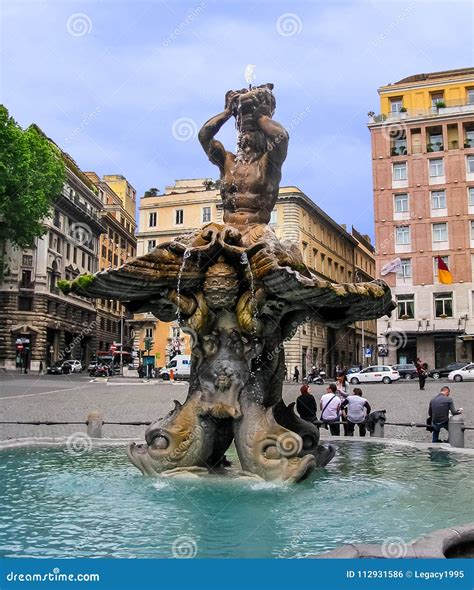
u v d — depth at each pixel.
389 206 51.19
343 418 12.56
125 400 24.75
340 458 9.43
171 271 7.13
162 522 5.34
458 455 9.71
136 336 61.19
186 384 39.81
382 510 5.82
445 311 49.09
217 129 8.39
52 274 57.53
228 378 7.18
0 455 9.58
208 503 5.98
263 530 5.10
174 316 8.14
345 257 74.56
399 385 38.16
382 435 12.38
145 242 63.91
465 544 4.37
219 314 7.39
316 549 4.60
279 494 6.35
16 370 53.16
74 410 19.81
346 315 8.04
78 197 64.19
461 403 23.89
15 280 54.06
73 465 8.56
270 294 7.25
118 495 6.39
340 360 64.94
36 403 22.16
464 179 49.56
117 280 7.09
